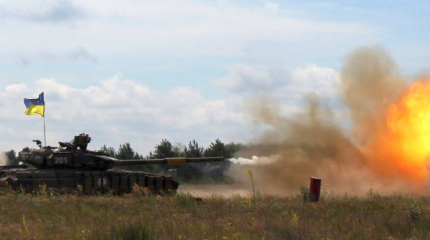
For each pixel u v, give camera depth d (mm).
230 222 22719
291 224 21359
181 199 28703
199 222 22656
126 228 19688
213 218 24031
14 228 21531
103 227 20641
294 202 29234
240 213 25438
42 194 31109
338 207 26625
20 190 33094
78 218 23469
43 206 26422
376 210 25719
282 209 26281
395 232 20703
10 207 26375
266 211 25625
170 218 23641
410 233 20500
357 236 19844
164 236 19609
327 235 19703
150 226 20578
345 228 21062
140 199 29312
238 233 20000
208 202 29031
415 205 24312
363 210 25719
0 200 28156
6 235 20125
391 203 27656
